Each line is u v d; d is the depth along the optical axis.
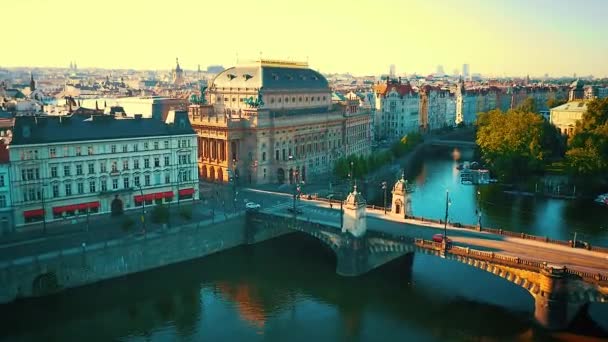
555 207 173.38
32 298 106.81
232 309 106.25
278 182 193.50
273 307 107.12
